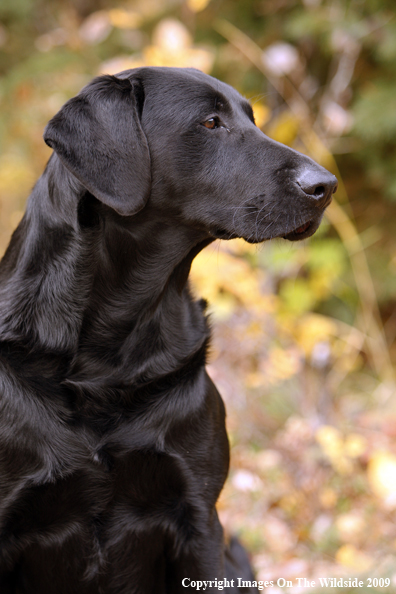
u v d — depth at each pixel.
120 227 2.27
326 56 5.83
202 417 2.31
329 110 4.95
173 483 2.26
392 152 5.82
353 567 3.25
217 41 6.17
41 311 2.20
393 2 5.36
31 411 2.10
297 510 3.74
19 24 6.31
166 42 4.05
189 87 2.38
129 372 2.23
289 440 4.02
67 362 2.18
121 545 2.27
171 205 2.35
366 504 3.79
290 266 5.03
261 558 3.53
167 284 2.39
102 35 5.14
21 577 2.32
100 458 2.13
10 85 5.55
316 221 2.41
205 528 2.31
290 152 2.39
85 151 2.17
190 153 2.35
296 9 5.73
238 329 4.47
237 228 2.39
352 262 5.59
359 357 6.06
